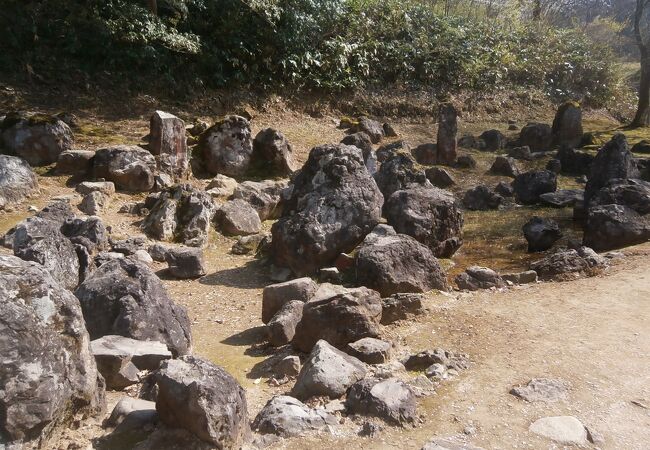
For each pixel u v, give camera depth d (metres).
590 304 7.18
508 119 23.06
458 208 10.31
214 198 11.88
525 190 13.92
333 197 9.15
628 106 27.53
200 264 8.74
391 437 4.36
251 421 4.55
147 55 16.70
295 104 19.56
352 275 8.53
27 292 3.83
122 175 11.67
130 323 5.46
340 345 5.81
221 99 17.95
